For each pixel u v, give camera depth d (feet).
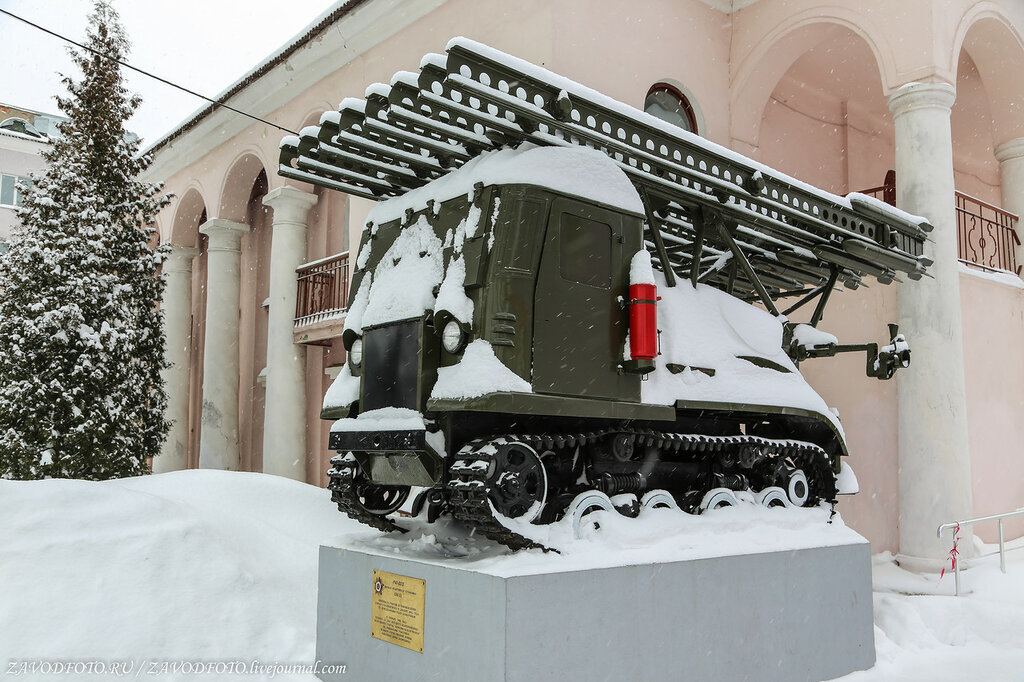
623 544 16.55
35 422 38.99
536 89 16.80
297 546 25.66
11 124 99.55
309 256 56.39
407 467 16.93
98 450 39.96
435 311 16.14
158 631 19.39
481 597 14.52
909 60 34.78
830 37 40.98
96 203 43.96
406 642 16.10
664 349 18.71
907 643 24.35
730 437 20.61
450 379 15.70
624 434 18.44
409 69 40.37
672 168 19.36
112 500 23.34
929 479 32.99
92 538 21.39
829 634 20.30
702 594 17.30
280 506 29.84
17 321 40.37
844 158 48.93
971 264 41.29
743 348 20.74
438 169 19.33
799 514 21.26
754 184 20.92
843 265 24.38
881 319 36.32
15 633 18.17
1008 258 43.70
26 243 42.42
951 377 33.32
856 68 44.86
